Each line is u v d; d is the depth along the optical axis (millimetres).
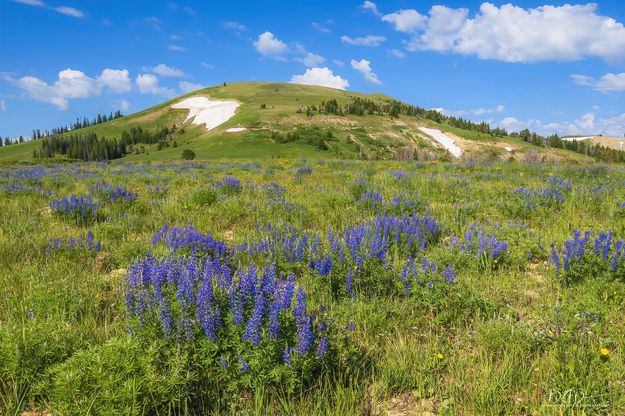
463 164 27547
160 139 166500
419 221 7910
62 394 3053
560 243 7160
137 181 17047
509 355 3906
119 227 7965
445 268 5801
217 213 9531
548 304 4965
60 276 5539
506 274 6164
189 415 3273
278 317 3703
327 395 3453
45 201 11641
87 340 3969
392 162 31703
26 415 3279
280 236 7316
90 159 135375
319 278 5367
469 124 180500
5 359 3434
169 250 6277
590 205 10125
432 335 4473
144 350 3469
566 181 13312
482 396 3379
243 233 7812
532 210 9570
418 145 136750
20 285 5270
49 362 3561
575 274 5703
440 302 4938
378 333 4465
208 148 123250
